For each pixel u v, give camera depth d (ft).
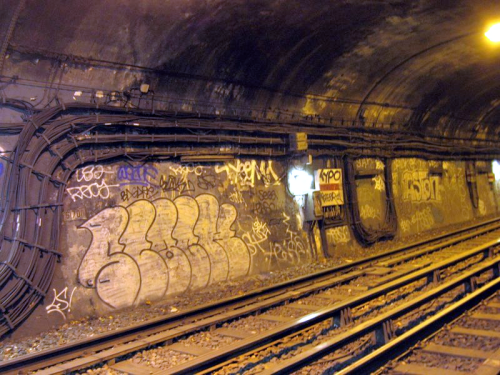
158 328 28.30
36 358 23.16
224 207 41.01
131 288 34.06
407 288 37.06
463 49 51.85
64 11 27.22
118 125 33.81
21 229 28.53
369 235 55.67
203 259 38.78
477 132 85.61
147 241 35.47
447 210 74.08
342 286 38.81
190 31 32.83
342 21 38.29
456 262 42.93
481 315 27.63
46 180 30.12
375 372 20.54
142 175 35.68
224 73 38.63
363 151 55.83
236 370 22.12
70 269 31.24
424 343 23.70
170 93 36.65
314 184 49.39
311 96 48.01
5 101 28.25
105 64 31.96
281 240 45.65
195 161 38.99
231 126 40.73
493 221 75.97
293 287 38.01
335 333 27.07
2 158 28.43
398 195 62.69
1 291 27.76
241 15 33.17
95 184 33.09
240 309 31.65
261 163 44.73
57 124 30.55
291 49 40.01
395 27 41.93
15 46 27.76
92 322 30.86
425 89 61.00
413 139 65.16
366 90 53.42
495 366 19.54
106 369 22.91
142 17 29.94
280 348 24.61
